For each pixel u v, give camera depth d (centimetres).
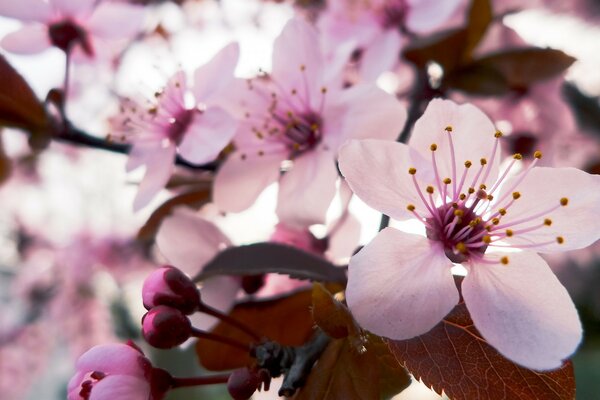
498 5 12
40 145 11
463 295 8
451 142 8
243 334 9
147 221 11
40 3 10
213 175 11
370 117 9
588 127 13
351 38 12
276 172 10
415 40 12
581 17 14
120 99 11
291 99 10
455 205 8
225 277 10
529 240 8
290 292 9
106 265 21
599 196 8
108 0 11
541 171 8
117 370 8
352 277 7
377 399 8
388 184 8
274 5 14
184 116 10
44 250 22
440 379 8
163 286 8
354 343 8
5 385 21
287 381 8
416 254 8
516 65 11
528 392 7
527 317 7
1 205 21
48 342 22
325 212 9
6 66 10
